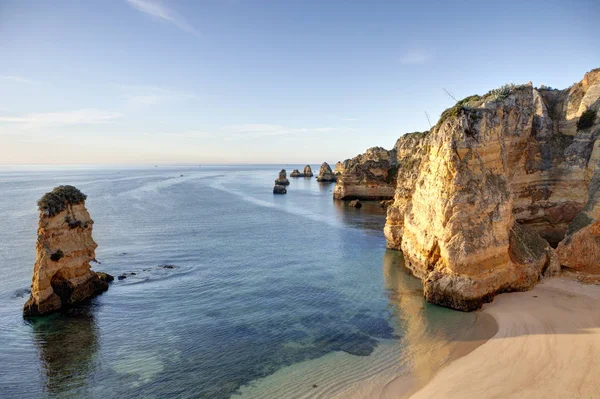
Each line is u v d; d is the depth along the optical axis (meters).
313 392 18.41
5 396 18.53
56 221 29.14
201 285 34.56
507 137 37.59
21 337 24.61
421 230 34.94
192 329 25.72
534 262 30.39
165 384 19.41
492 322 24.77
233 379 19.75
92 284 31.98
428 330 24.61
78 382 19.70
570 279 30.91
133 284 34.75
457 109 30.19
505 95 37.88
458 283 27.59
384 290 32.78
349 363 21.00
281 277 36.88
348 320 26.83
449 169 29.38
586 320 23.72
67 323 26.64
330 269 39.44
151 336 24.75
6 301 30.47
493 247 27.98
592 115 37.38
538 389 17.50
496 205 28.62
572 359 19.58
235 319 27.28
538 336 22.17
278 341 23.89
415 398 17.53
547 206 38.44
